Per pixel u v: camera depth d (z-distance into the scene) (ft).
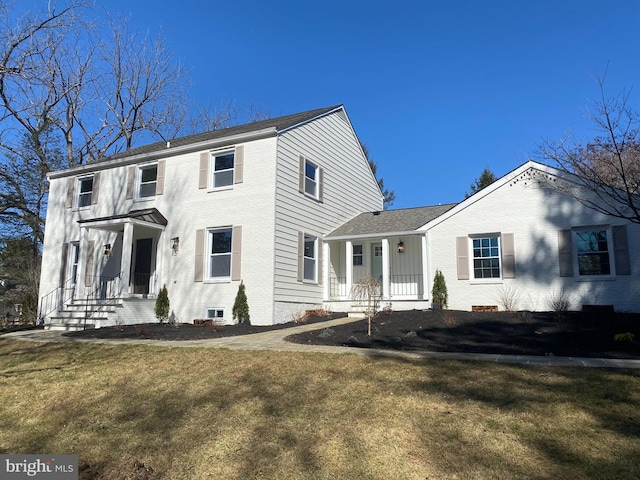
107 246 58.39
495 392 19.85
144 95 97.91
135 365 28.14
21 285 96.02
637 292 41.55
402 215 61.26
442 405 18.74
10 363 31.89
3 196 80.79
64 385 25.35
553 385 20.42
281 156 50.08
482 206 49.34
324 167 59.82
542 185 46.60
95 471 16.08
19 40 47.19
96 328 45.73
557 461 14.24
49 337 41.96
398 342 32.55
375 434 16.66
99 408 21.67
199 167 53.11
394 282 57.62
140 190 57.47
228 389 22.44
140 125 99.40
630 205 32.55
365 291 49.26
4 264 99.14
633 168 33.88
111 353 31.99
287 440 16.72
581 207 44.60
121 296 48.62
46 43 50.96
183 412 20.17
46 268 63.62
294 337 35.81
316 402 19.99
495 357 26.14
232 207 50.29
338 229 60.70
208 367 26.45
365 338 34.65
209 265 51.03
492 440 15.71
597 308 42.27
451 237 50.47
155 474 15.35
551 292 44.93
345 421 17.88
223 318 48.80
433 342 32.63
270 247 47.52
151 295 52.03
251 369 25.32
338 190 63.05
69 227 62.49
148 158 56.90
